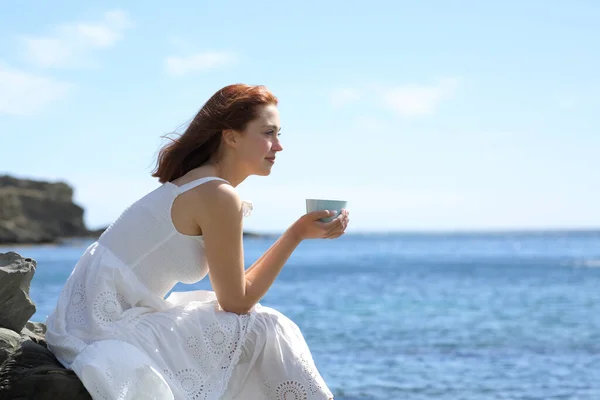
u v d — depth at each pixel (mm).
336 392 6316
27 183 92562
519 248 77438
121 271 2635
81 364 2395
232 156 2896
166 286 2740
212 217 2652
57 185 93062
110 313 2588
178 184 2783
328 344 9578
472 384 6652
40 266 34594
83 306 2643
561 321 12250
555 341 9688
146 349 2527
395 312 14188
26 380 2486
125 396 2373
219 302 2717
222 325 2629
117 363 2404
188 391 2537
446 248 82938
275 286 22641
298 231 2836
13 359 2660
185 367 2551
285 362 2650
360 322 12383
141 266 2680
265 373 2676
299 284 23500
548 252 60750
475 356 8430
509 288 20984
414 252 66688
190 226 2691
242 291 2693
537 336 10258
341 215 2865
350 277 27531
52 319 2779
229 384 2660
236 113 2830
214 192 2660
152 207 2697
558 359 8141
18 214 84438
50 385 2477
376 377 7055
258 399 2691
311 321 12609
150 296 2664
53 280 23422
